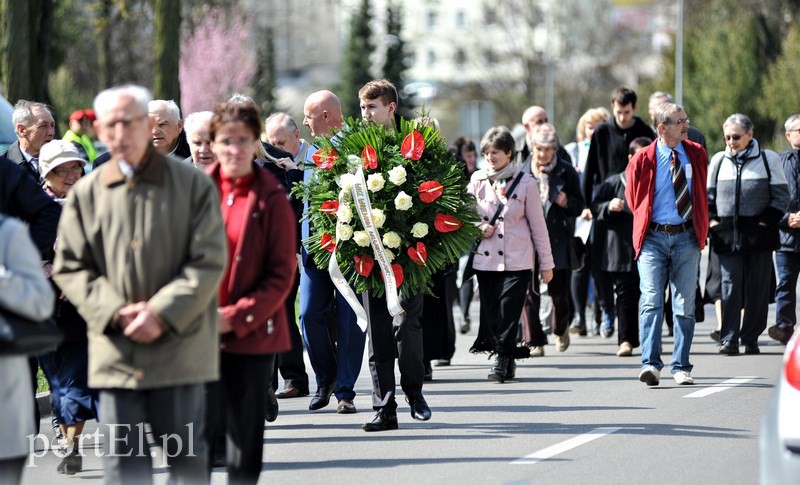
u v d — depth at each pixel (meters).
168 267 7.81
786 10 65.56
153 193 7.79
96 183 7.89
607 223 17.73
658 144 14.69
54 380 10.88
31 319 7.68
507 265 15.14
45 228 10.34
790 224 17.80
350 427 12.55
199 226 7.80
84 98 48.28
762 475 8.60
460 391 14.82
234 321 8.27
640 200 14.66
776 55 64.56
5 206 10.27
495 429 12.31
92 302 7.75
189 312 7.68
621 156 18.48
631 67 92.75
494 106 94.38
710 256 18.19
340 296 13.45
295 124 14.11
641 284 14.78
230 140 8.42
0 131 18.22
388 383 12.27
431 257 12.16
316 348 13.59
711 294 18.20
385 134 12.29
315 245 12.60
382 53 88.81
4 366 7.72
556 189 17.38
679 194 14.54
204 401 8.55
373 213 11.88
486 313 15.46
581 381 15.44
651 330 14.70
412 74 142.62
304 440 11.88
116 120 7.68
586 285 20.36
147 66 57.75
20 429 7.81
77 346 10.79
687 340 14.90
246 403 8.61
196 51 63.94
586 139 21.09
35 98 25.34
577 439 11.74
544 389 14.85
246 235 8.42
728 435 11.88
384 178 12.09
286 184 13.35
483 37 96.75
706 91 65.44
